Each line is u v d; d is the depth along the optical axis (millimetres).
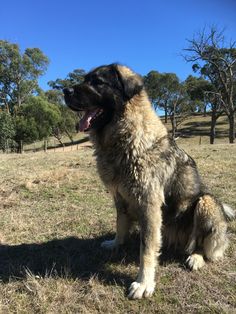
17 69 16031
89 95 1175
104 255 1310
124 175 1148
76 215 1714
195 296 1046
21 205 1885
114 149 1158
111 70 1172
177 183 1230
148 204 1130
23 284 1106
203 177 2424
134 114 1146
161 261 1258
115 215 1710
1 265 1247
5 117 11297
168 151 1199
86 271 1195
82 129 1194
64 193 2074
